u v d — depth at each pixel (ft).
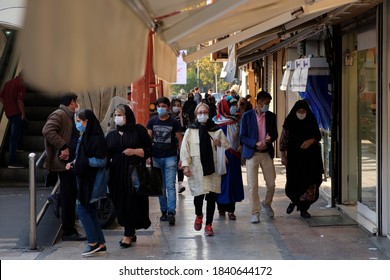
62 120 26.94
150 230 28.89
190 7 13.75
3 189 35.04
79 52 7.32
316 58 33.27
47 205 27.84
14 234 26.78
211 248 25.22
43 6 6.68
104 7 8.07
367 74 29.73
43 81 6.75
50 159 26.61
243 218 31.50
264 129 29.86
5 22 17.39
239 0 11.43
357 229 28.17
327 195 35.12
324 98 34.63
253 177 29.96
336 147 33.04
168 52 17.99
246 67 96.27
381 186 26.09
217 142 26.86
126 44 9.10
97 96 36.63
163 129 30.32
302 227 28.94
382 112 25.61
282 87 40.68
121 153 25.34
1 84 39.17
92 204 24.07
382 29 25.27
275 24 24.08
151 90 59.47
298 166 30.53
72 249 25.35
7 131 39.86
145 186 24.76
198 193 27.09
